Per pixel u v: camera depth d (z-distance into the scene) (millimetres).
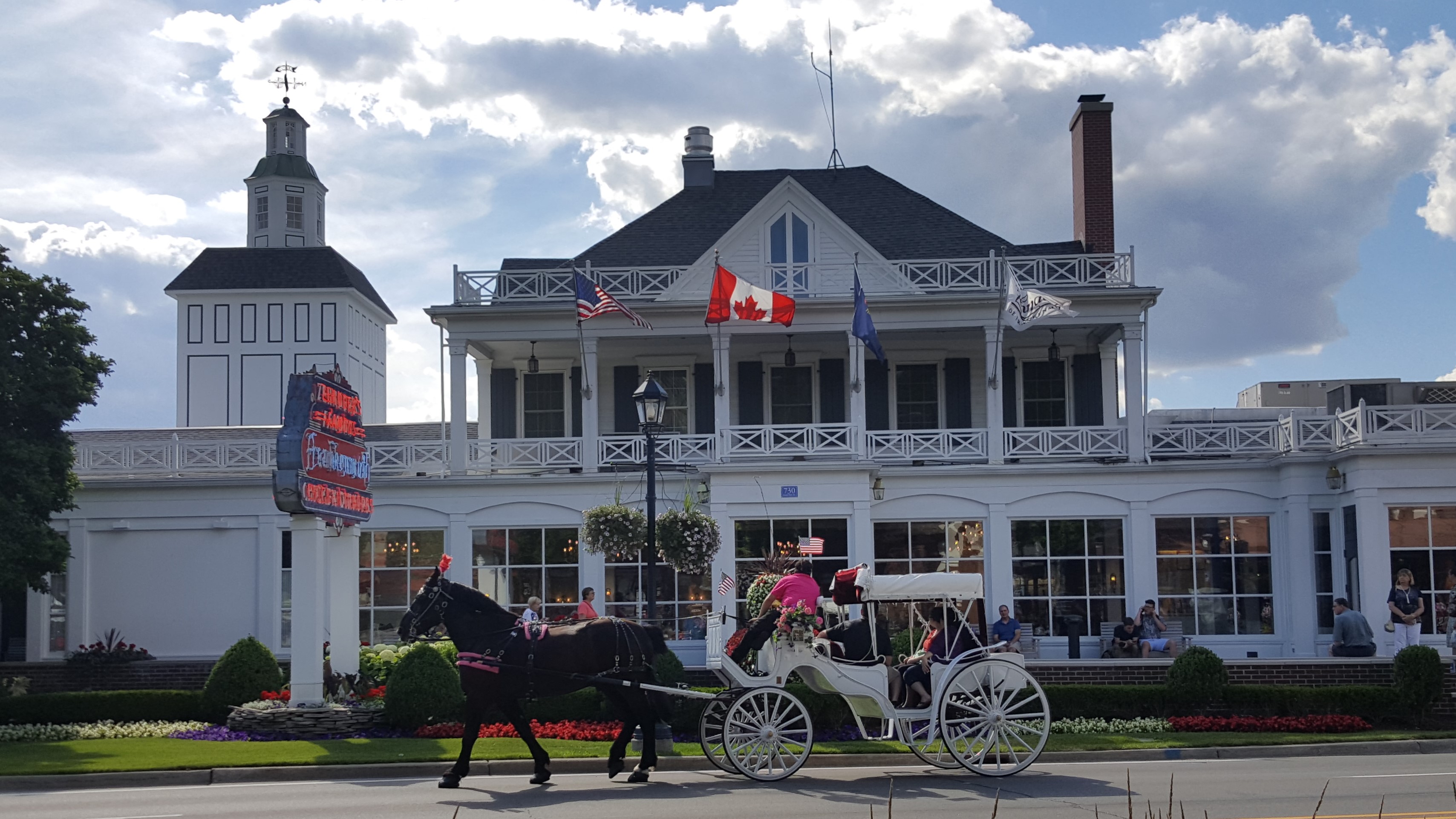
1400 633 24516
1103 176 36062
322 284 69312
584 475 30156
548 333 31875
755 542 28922
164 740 19922
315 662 20469
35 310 26516
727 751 15258
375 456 31391
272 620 30078
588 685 15594
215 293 69188
